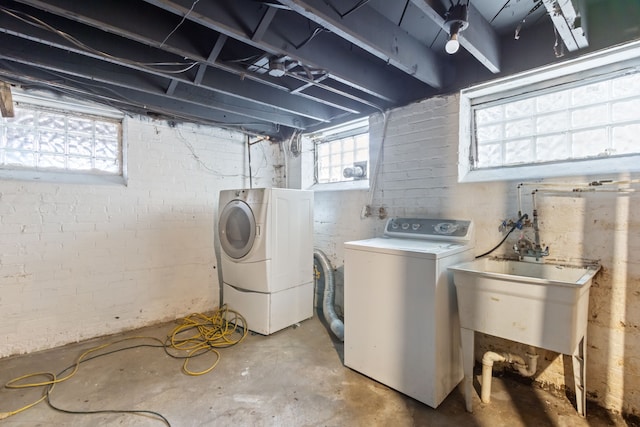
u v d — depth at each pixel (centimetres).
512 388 196
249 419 166
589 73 187
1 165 229
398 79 257
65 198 246
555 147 203
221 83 226
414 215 257
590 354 179
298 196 292
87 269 256
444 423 164
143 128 285
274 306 271
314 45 186
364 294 205
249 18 154
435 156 244
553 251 190
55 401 180
